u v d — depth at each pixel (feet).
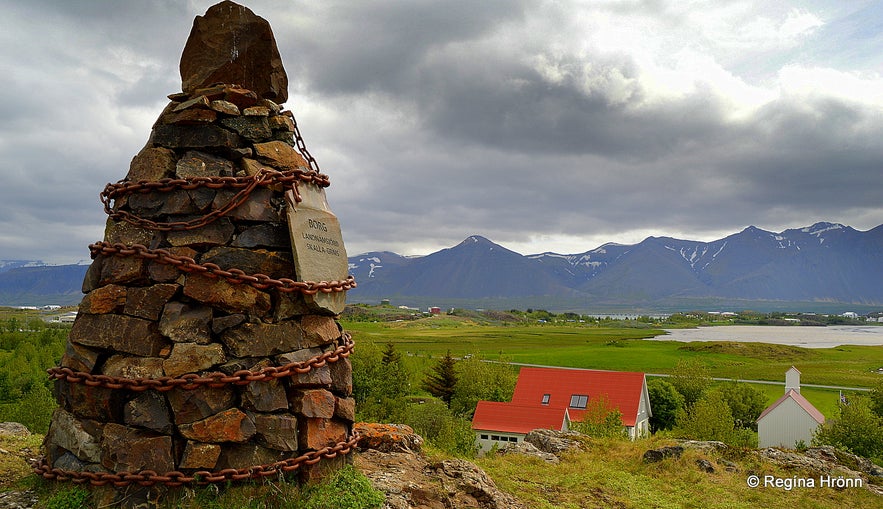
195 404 25.29
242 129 28.84
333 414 28.99
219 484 25.39
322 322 29.01
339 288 29.66
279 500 25.49
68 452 26.68
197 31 30.14
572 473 45.57
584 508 38.04
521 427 179.32
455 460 36.22
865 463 57.72
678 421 215.72
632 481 45.09
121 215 27.66
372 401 225.56
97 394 25.80
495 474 43.29
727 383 301.43
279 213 28.53
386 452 37.50
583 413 197.16
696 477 46.68
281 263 27.96
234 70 30.17
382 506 27.91
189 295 26.30
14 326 393.91
